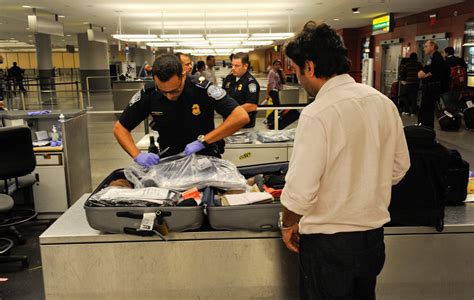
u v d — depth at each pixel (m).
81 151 4.39
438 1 9.43
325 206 1.38
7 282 2.90
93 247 1.82
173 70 1.96
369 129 1.35
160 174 2.02
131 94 10.93
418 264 1.91
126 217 1.75
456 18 9.80
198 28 15.38
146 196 1.79
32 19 9.86
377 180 1.38
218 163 2.09
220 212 1.75
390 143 1.42
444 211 1.90
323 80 1.39
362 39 16.47
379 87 14.83
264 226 1.78
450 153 2.01
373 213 1.40
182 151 2.31
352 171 1.35
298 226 1.50
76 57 39.34
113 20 12.88
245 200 1.81
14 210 3.84
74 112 4.25
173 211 1.74
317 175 1.31
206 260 1.84
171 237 1.81
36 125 4.21
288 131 4.04
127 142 2.24
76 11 10.68
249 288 1.88
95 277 1.85
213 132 2.14
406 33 12.66
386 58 14.48
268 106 4.30
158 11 10.57
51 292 1.86
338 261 1.39
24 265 3.09
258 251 1.84
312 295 1.46
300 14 11.67
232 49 18.66
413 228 1.87
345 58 1.37
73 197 4.12
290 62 1.60
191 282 1.86
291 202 1.34
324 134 1.30
